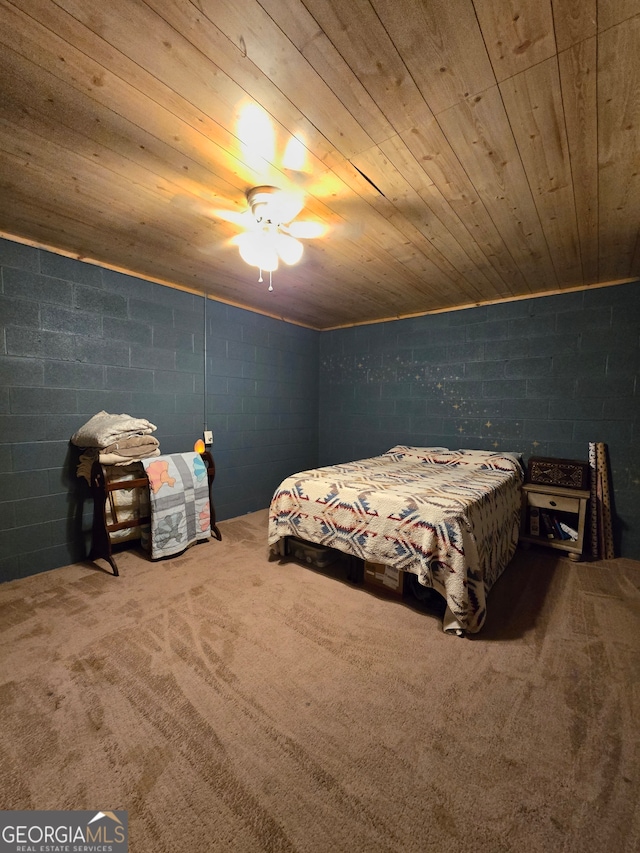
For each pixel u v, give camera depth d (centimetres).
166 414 317
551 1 93
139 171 162
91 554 265
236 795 106
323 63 110
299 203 185
